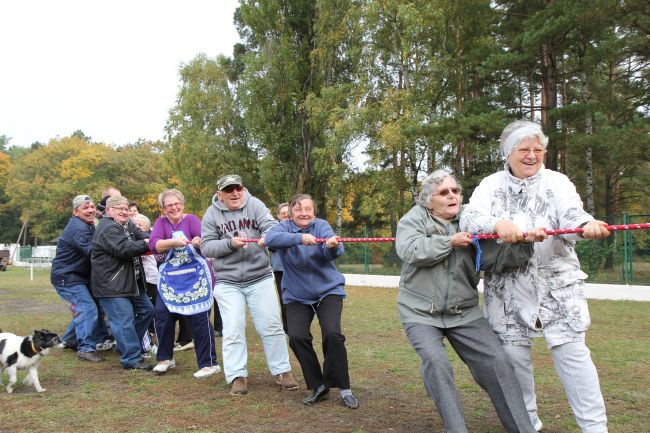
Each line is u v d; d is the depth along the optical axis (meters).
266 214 5.12
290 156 26.89
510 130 3.31
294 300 4.62
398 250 3.45
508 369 3.16
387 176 22.64
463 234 3.21
